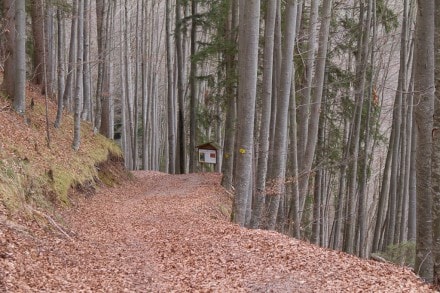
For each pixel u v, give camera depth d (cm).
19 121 1561
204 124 2592
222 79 2152
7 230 816
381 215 1981
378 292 695
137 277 788
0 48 2038
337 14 1942
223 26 2109
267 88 1245
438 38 665
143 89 3325
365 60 1605
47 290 631
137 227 1226
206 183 2162
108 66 2831
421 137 756
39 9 2055
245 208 1266
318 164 1716
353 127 1820
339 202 1891
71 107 2627
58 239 938
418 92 749
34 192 1116
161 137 4622
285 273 807
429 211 766
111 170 2136
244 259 900
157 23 3966
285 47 1228
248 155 1228
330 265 851
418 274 788
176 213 1437
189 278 793
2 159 1073
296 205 1369
